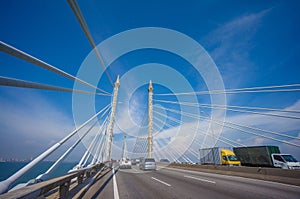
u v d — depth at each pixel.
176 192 6.75
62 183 4.53
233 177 11.77
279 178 9.27
